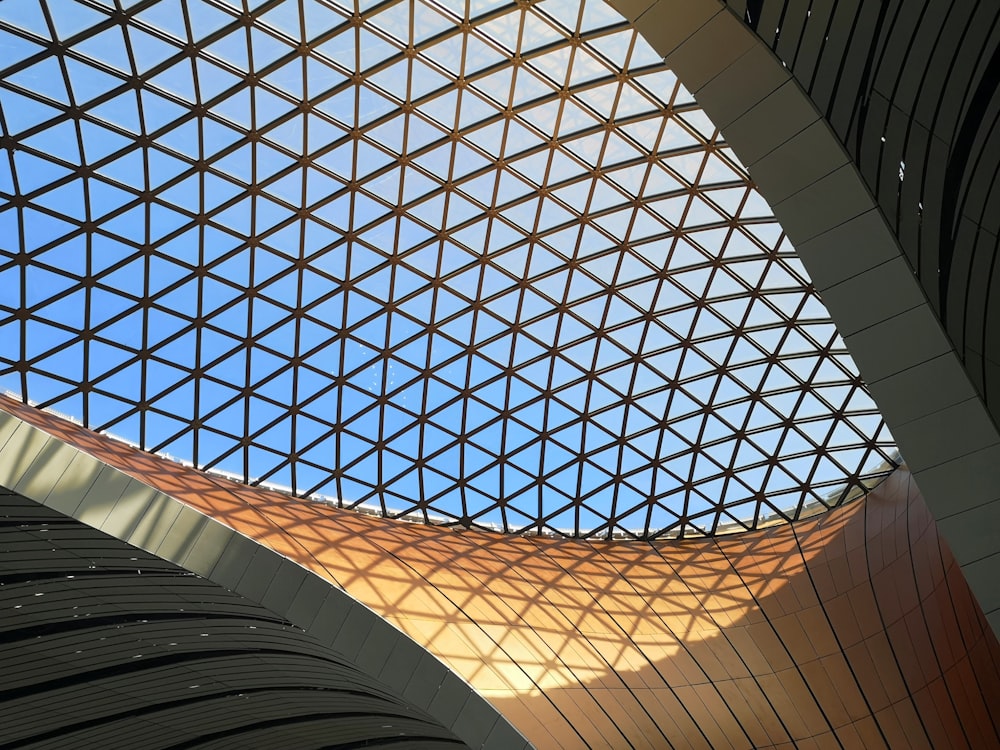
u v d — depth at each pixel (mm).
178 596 23594
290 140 23453
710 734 27844
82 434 25250
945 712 25594
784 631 29609
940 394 12711
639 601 30703
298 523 27453
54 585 23594
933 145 13016
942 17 11641
